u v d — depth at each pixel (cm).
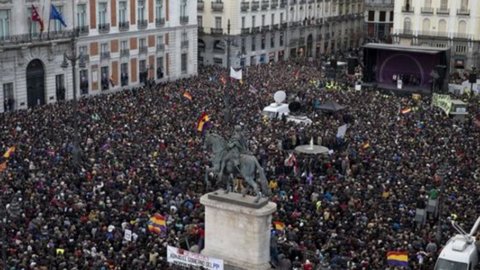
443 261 3684
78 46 9106
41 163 5034
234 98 8175
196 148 5653
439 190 4494
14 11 8175
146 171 4878
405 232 3922
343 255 3553
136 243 3591
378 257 3506
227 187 3812
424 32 13200
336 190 4688
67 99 9006
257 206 3638
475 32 12744
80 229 3747
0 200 3594
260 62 13438
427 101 8794
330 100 7888
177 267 3425
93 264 3250
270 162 5428
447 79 10169
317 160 5591
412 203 4466
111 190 4475
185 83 9488
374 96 8850
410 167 5312
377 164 5422
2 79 8175
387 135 6450
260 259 3706
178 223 3975
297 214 4112
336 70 10419
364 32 16838
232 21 12531
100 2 9375
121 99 8038
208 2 12594
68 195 4266
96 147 5628
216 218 3759
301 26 14450
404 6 13288
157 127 6444
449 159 5531
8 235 3597
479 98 9181
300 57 14275
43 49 8606
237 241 3731
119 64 9881
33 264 3209
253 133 6372
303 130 6581
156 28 10419
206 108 7475
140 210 4091
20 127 6259
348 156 5641
